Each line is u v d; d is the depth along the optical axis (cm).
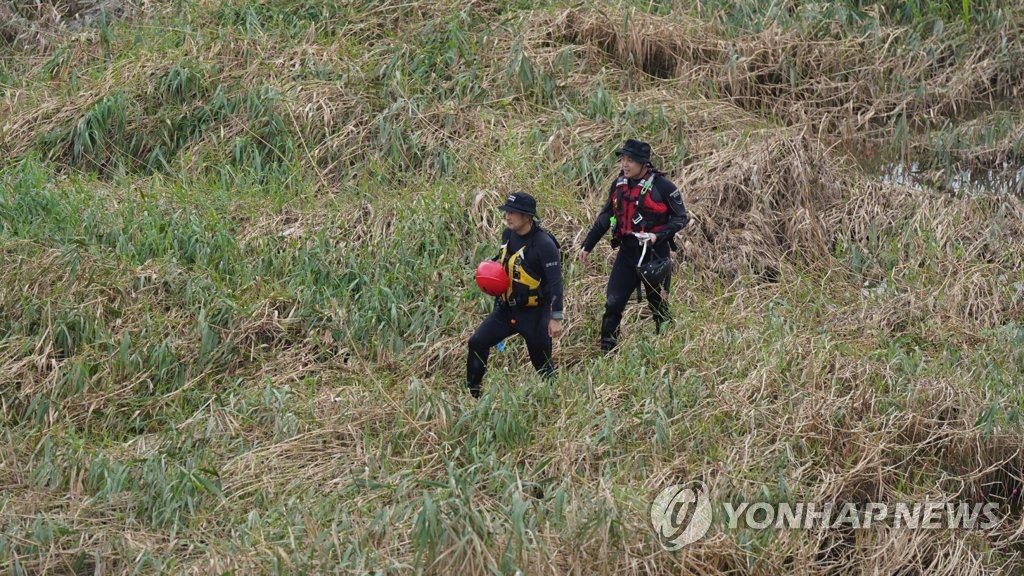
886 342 2802
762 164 3462
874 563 2053
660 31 4294
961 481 2267
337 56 3962
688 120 3812
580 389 2475
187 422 2362
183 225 3064
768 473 2191
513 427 2297
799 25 4444
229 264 2959
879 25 4516
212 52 3909
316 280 2959
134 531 2034
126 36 4194
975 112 4303
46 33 4325
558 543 1950
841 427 2344
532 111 3875
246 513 2103
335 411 2448
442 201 3259
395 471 2238
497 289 2417
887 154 4025
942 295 3044
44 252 2844
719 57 4300
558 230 3216
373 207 3241
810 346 2662
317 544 1934
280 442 2330
